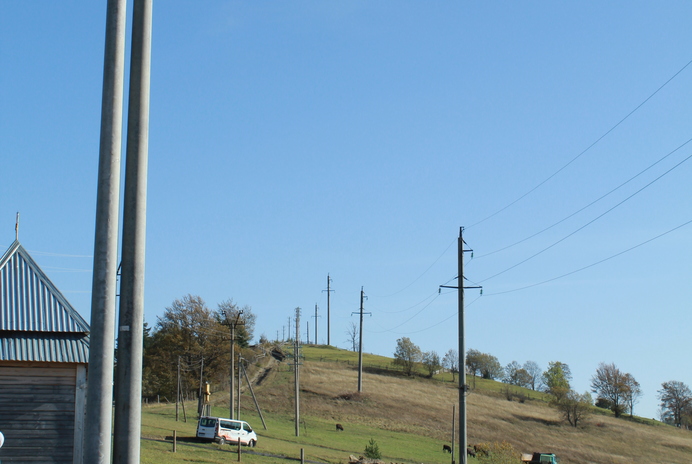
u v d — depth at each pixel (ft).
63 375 62.64
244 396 363.97
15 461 59.98
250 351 426.92
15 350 60.85
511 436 330.75
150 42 28.84
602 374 460.96
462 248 131.13
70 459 61.26
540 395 518.78
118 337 26.48
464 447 120.37
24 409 61.16
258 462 151.53
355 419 328.90
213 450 166.09
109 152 26.99
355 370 503.20
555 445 322.75
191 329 331.36
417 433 309.83
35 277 65.62
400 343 526.98
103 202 26.63
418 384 466.70
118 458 25.49
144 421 230.89
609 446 337.11
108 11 28.04
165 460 130.52
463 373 124.47
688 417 476.13
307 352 630.74
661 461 313.53
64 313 64.18
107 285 26.21
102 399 25.48
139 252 27.07
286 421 306.14
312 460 174.40
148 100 28.40
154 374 344.28
